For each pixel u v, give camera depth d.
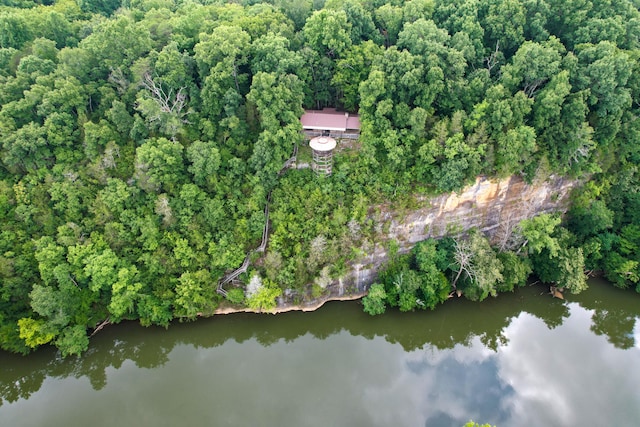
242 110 64.06
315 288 63.12
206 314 63.12
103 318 61.97
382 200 64.19
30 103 59.50
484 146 60.12
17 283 56.84
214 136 64.38
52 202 60.25
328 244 62.59
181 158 60.41
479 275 61.06
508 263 64.88
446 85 62.84
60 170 60.09
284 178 64.94
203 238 61.56
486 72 63.41
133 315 62.56
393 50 62.25
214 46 61.56
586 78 61.88
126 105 65.00
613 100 62.66
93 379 59.47
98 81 66.12
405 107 61.78
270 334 65.19
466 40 65.62
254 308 64.06
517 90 65.50
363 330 65.75
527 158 63.81
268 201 65.12
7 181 59.91
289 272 61.97
